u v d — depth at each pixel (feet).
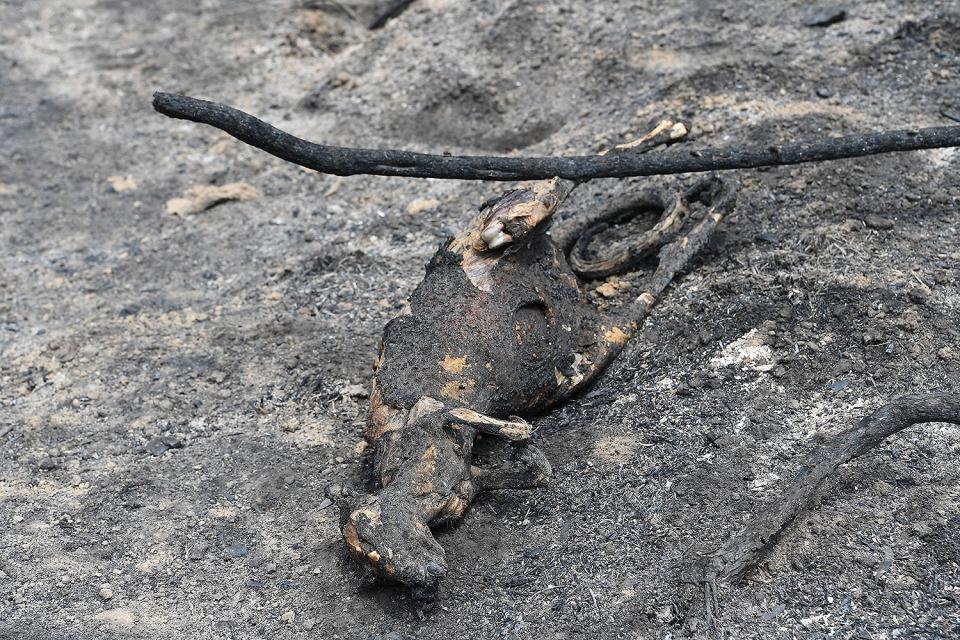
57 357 12.88
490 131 14.43
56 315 13.35
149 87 16.65
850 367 11.60
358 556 10.93
